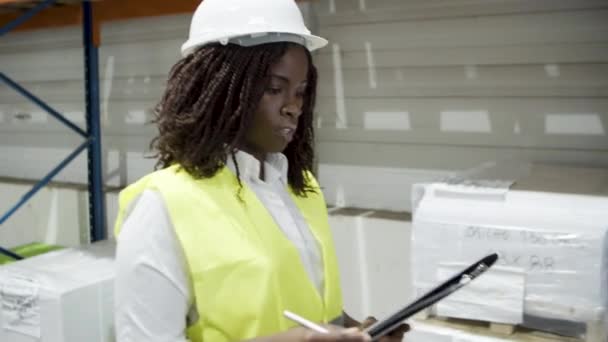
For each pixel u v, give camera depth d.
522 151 2.32
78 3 3.02
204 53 1.17
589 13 2.13
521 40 2.26
